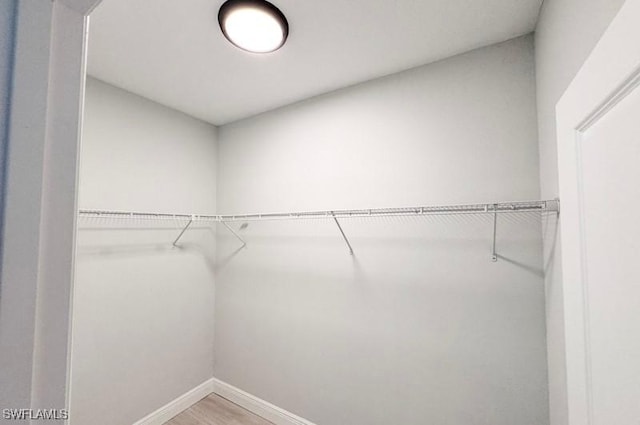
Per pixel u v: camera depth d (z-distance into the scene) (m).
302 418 2.03
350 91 1.94
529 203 1.19
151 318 2.09
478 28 1.39
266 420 2.16
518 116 1.42
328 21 1.35
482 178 1.50
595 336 0.57
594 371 0.58
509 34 1.42
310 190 2.09
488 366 1.45
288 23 1.36
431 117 1.65
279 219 2.23
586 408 0.61
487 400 1.45
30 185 0.32
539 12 1.27
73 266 0.36
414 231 1.67
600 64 0.53
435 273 1.60
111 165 1.91
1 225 0.30
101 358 1.81
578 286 0.64
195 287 2.41
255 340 2.29
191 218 2.07
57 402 0.34
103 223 1.85
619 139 0.48
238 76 1.83
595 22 0.72
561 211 0.73
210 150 2.59
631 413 0.45
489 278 1.46
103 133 1.87
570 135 0.67
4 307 0.30
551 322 1.22
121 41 1.50
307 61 1.67
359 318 1.83
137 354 2.00
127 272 1.97
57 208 0.35
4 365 0.30
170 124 2.27
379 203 1.80
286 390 2.12
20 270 0.31
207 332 2.49
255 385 2.27
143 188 2.08
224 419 2.16
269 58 1.64
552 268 1.18
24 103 0.32
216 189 2.63
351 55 1.61
